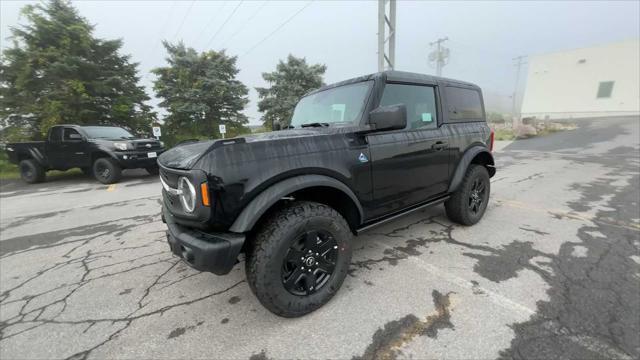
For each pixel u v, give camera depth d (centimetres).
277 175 191
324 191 238
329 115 284
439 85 319
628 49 2406
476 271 260
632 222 366
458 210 350
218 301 236
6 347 192
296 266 204
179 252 196
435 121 311
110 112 1373
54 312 229
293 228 194
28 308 236
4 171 1162
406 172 274
